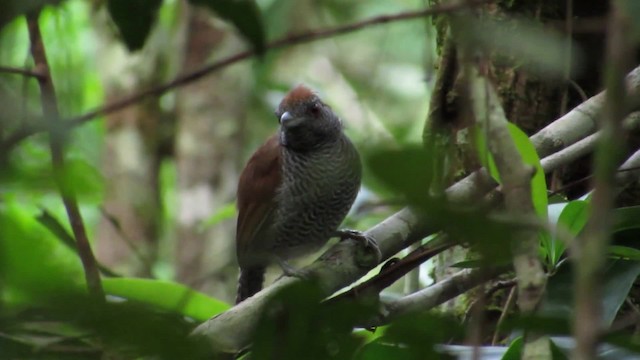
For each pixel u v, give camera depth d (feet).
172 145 67.10
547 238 21.20
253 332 13.65
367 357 16.01
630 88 22.86
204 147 64.69
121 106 13.29
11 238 10.98
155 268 61.41
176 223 63.00
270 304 12.96
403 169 11.01
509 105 28.78
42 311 11.39
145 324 11.51
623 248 21.34
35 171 12.32
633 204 27.53
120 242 63.00
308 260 40.45
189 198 63.52
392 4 62.59
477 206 11.61
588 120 24.66
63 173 12.49
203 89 65.16
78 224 18.69
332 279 23.70
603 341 13.83
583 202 20.99
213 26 64.49
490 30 12.94
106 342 11.55
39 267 10.97
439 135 26.78
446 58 26.94
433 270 29.96
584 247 11.40
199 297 24.79
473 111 15.83
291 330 13.07
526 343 14.58
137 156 65.72
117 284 24.40
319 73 65.67
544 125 28.60
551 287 20.90
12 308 11.43
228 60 13.51
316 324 13.07
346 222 34.04
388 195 11.24
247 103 65.87
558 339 18.10
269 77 63.36
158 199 65.82
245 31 13.16
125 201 64.34
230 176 64.75
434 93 27.14
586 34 27.91
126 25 14.43
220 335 19.01
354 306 13.03
